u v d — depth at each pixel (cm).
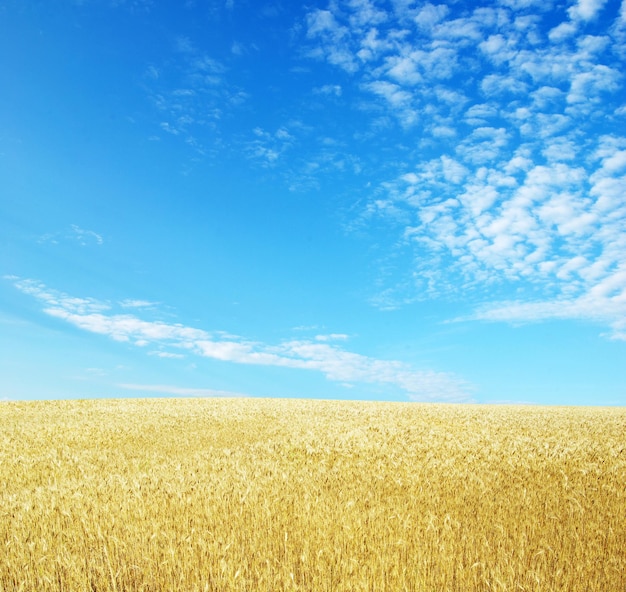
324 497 1058
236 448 1723
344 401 4078
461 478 1255
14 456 1638
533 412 3105
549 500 1082
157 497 1037
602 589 698
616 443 1784
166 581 701
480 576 712
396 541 825
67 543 813
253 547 785
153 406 3278
